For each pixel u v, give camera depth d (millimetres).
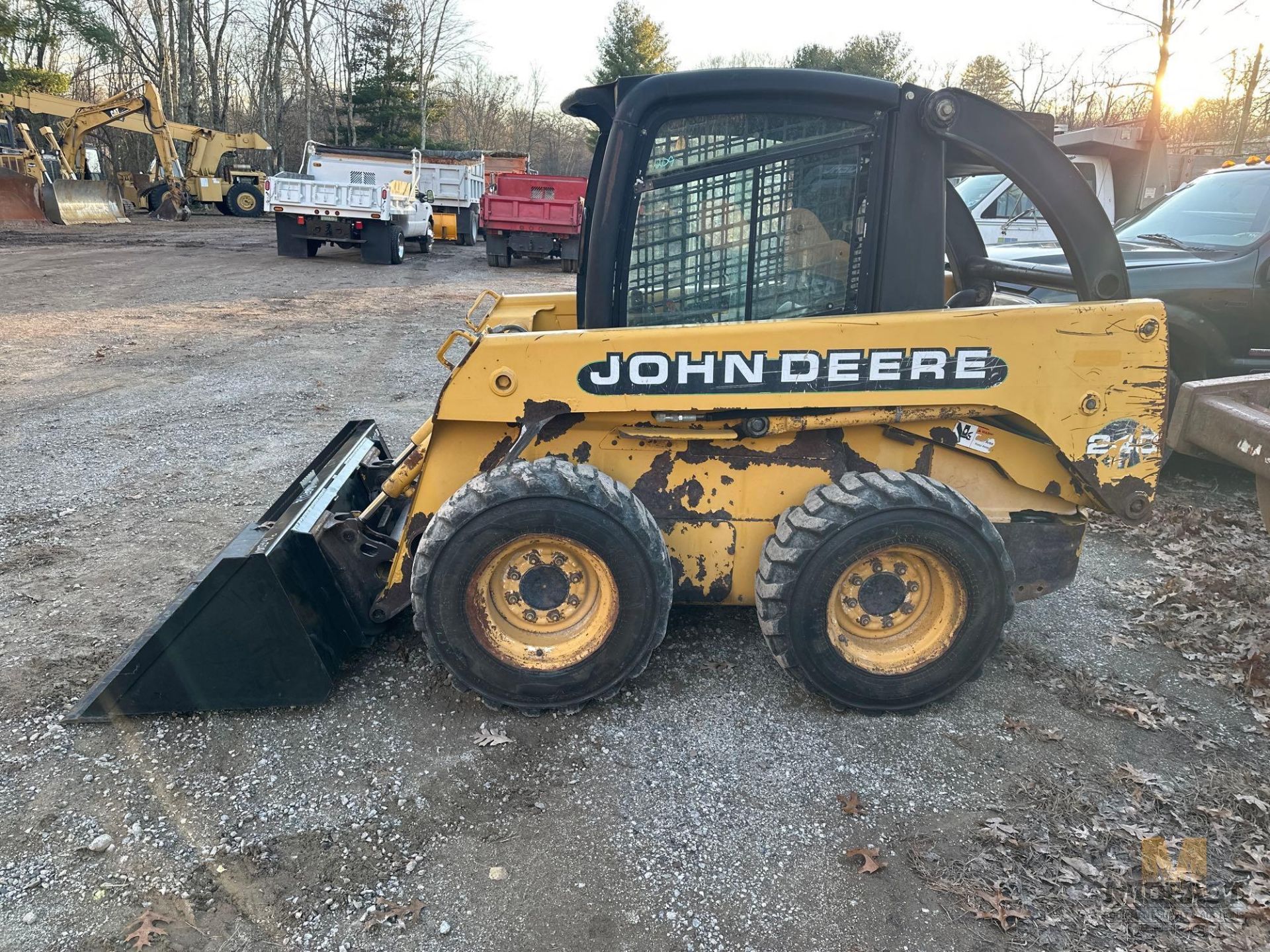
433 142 48219
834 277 3326
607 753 3104
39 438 6410
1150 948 2365
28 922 2354
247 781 2918
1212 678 3701
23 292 12938
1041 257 6281
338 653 3402
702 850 2674
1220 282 5715
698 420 3234
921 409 3197
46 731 3131
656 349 3086
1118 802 2924
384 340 10617
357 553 3445
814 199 3256
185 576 4340
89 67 42000
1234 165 6840
